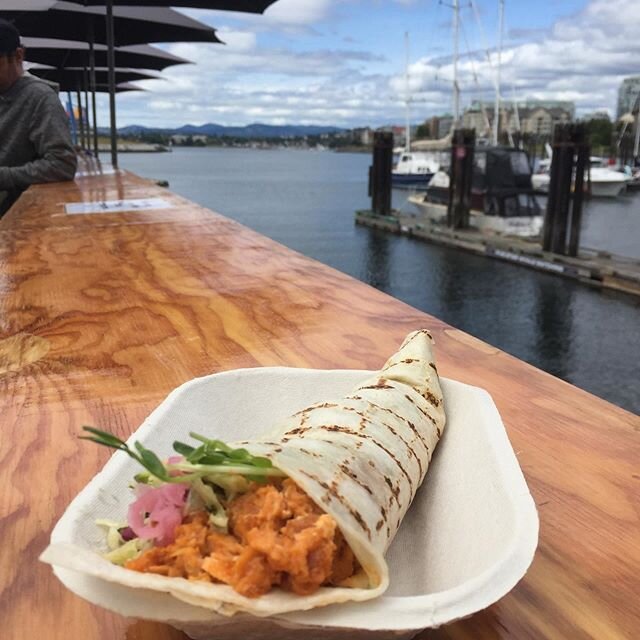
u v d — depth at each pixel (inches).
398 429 35.9
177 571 24.0
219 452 26.5
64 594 31.0
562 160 592.4
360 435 33.6
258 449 28.6
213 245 121.8
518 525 28.5
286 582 23.8
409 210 1067.9
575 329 446.0
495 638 28.4
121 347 67.4
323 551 24.0
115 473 31.1
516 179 805.2
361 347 67.7
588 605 30.3
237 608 22.5
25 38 412.8
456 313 501.4
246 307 81.8
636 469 42.9
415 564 33.4
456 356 65.0
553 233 613.3
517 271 622.8
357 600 23.8
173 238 128.7
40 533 35.9
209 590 22.5
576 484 41.0
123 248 119.1
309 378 45.6
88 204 176.7
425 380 42.4
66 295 88.0
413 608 23.9
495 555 28.3
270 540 23.6
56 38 414.0
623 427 49.0
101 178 255.9
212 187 1710.1
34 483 41.2
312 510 26.2
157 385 57.4
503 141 1455.5
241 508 25.9
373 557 25.5
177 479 25.2
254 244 123.0
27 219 153.0
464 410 41.2
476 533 31.3
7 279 96.8
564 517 37.4
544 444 46.3
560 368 380.8
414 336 48.9
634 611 30.0
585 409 52.2
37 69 593.0
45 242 125.0
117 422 50.1
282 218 1037.8
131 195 197.9
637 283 511.2
